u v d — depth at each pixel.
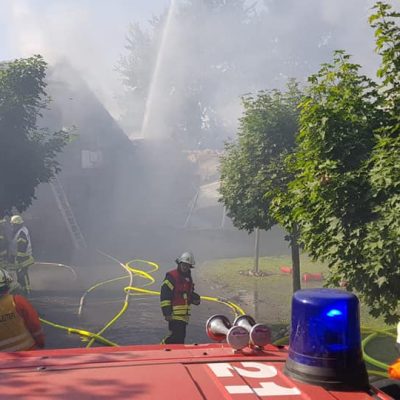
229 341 2.35
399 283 4.93
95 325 9.70
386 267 4.87
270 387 1.97
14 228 11.90
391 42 5.28
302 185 5.58
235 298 11.90
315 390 1.95
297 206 5.59
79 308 11.03
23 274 11.89
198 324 9.67
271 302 11.51
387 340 7.70
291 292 12.63
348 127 5.46
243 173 10.22
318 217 5.45
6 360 2.32
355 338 2.03
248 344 2.43
